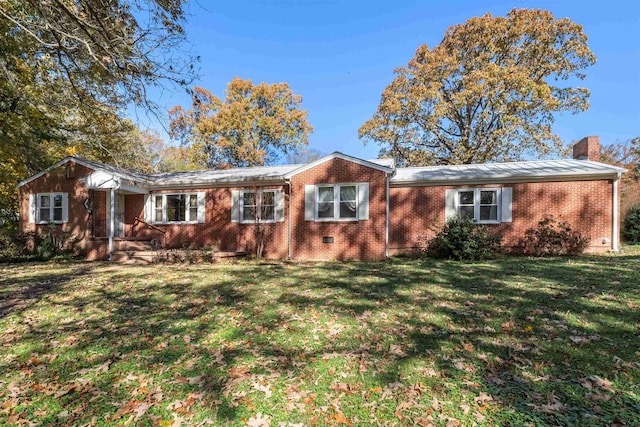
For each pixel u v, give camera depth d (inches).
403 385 125.4
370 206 488.1
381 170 484.7
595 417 103.2
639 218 566.9
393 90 971.9
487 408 110.0
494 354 147.5
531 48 850.8
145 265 439.2
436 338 166.2
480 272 323.3
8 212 707.4
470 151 916.6
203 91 1179.9
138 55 261.0
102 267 422.6
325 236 503.2
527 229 478.0
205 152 1219.9
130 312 222.5
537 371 131.8
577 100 844.6
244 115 1216.2
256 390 124.6
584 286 248.2
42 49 339.6
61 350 164.2
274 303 233.8
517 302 215.8
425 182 503.2
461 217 464.4
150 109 290.2
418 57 957.8
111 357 155.8
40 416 112.3
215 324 195.6
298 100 1333.7
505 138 866.1
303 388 125.4
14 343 173.6
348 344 162.7
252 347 162.7
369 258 482.9
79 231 573.3
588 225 463.8
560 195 471.8
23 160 563.5
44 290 288.5
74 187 579.5
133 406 116.9
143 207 595.5
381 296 243.8
